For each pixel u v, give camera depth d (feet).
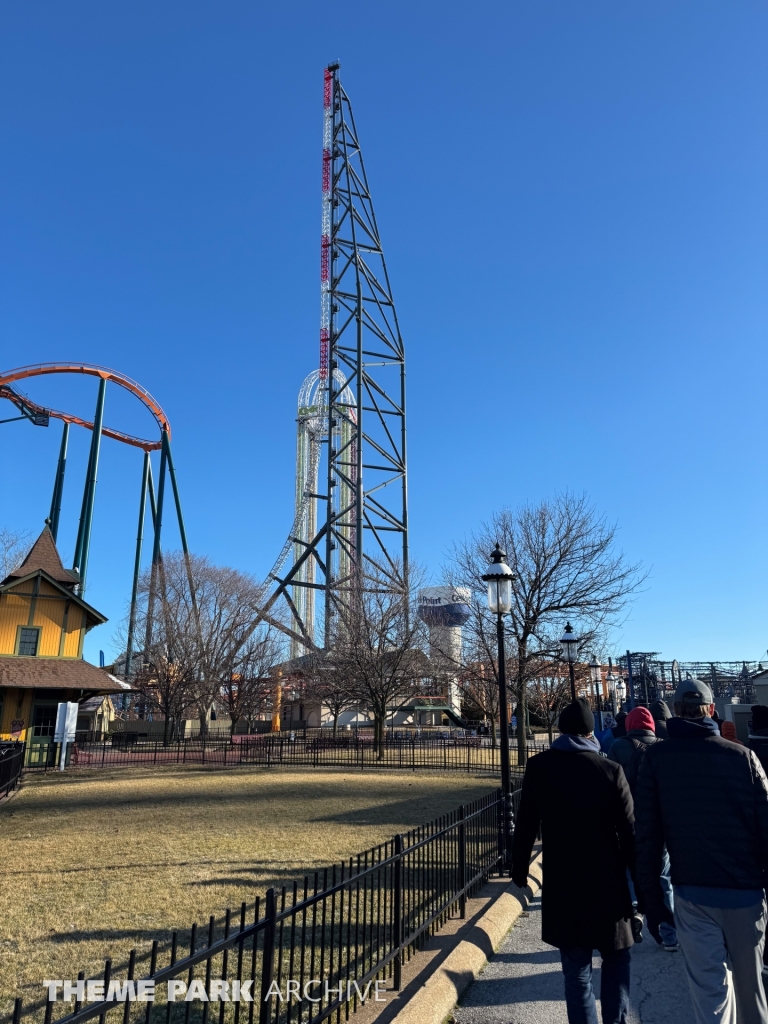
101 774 88.07
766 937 17.49
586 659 121.29
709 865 13.53
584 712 16.24
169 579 185.68
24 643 106.01
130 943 23.24
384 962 18.53
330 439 203.00
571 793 15.05
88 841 41.01
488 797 33.83
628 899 14.78
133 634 194.80
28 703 103.30
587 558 96.32
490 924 24.73
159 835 42.73
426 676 123.24
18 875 32.48
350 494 250.78
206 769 93.71
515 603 95.61
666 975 21.18
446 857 27.32
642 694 136.46
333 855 35.99
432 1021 17.21
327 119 224.12
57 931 24.36
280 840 40.40
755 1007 13.06
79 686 104.42
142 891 29.27
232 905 27.30
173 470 210.79
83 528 180.14
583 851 14.69
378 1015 17.07
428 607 124.88
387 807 54.70
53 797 64.08
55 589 109.50
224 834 42.70
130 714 222.69
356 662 119.24
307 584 205.87
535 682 124.57
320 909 26.30
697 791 14.01
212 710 232.53
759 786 13.99
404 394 211.82
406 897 22.67
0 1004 18.30
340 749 120.78
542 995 19.60
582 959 14.53
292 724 227.40
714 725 14.83
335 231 215.92
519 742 93.86
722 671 146.41
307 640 187.62
